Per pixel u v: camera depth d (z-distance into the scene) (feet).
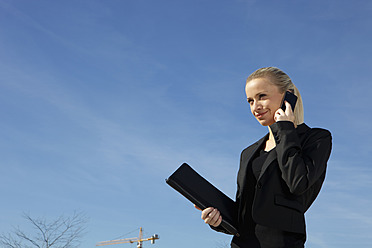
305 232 5.63
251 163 6.21
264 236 5.59
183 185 5.92
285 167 5.43
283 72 6.30
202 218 5.93
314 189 5.93
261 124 6.30
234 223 6.02
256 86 6.14
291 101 5.98
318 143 5.81
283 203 5.53
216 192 6.23
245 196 6.04
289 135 5.60
